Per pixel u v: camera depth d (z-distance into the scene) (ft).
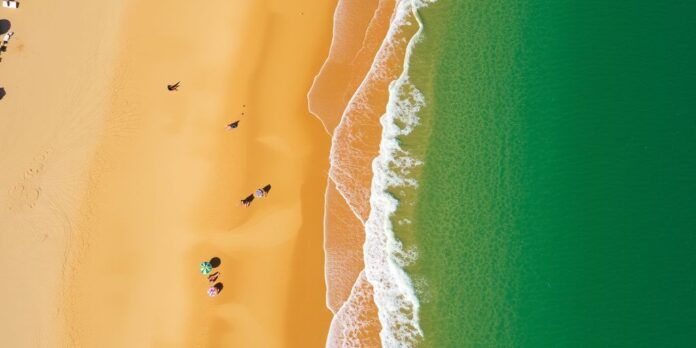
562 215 66.18
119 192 68.23
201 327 63.36
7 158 69.87
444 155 69.31
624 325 61.82
